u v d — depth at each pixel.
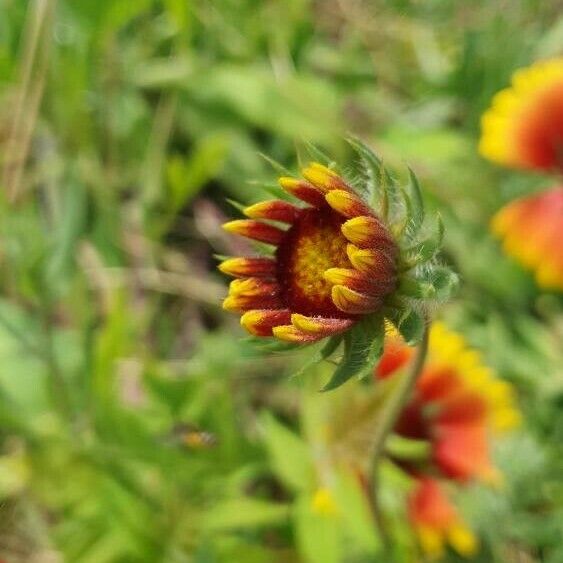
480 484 0.37
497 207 0.46
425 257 0.26
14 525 0.39
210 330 0.46
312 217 0.26
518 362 0.42
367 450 0.34
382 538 0.33
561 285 0.40
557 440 0.39
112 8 0.43
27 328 0.40
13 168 0.44
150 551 0.37
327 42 0.54
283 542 0.39
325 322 0.25
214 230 0.48
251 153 0.47
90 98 0.47
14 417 0.39
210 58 0.50
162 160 0.47
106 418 0.38
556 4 0.53
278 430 0.36
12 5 0.45
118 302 0.38
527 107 0.41
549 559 0.38
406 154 0.46
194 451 0.38
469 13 0.54
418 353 0.29
